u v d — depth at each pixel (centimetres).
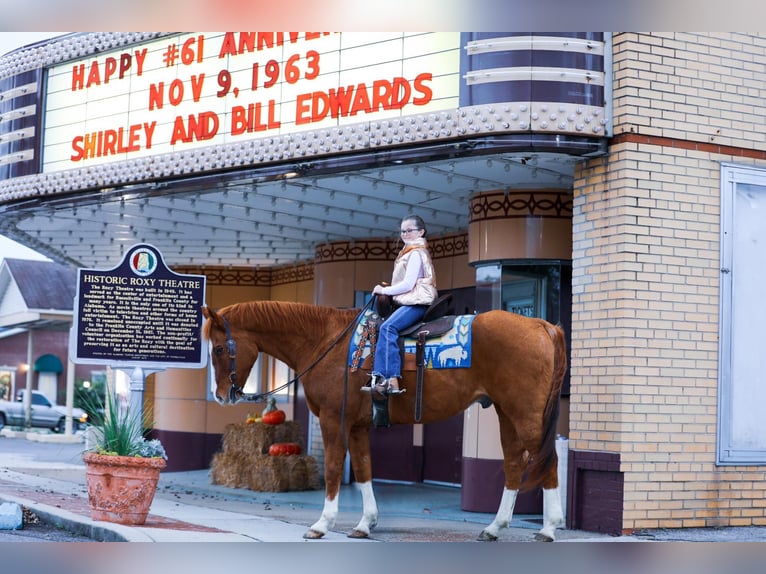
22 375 4469
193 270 1997
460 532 1022
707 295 1063
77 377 4509
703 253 1063
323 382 953
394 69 1087
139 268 1156
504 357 884
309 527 1041
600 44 1033
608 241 1041
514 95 1012
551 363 880
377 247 1633
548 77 1014
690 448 1044
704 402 1055
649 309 1032
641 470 1017
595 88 1029
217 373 960
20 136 1471
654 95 1045
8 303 3556
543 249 1205
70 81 1434
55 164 1442
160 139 1312
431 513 1236
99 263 1961
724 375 1066
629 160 1028
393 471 1650
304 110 1162
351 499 1409
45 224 1580
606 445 1027
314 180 1184
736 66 1095
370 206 1351
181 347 1161
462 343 898
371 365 940
